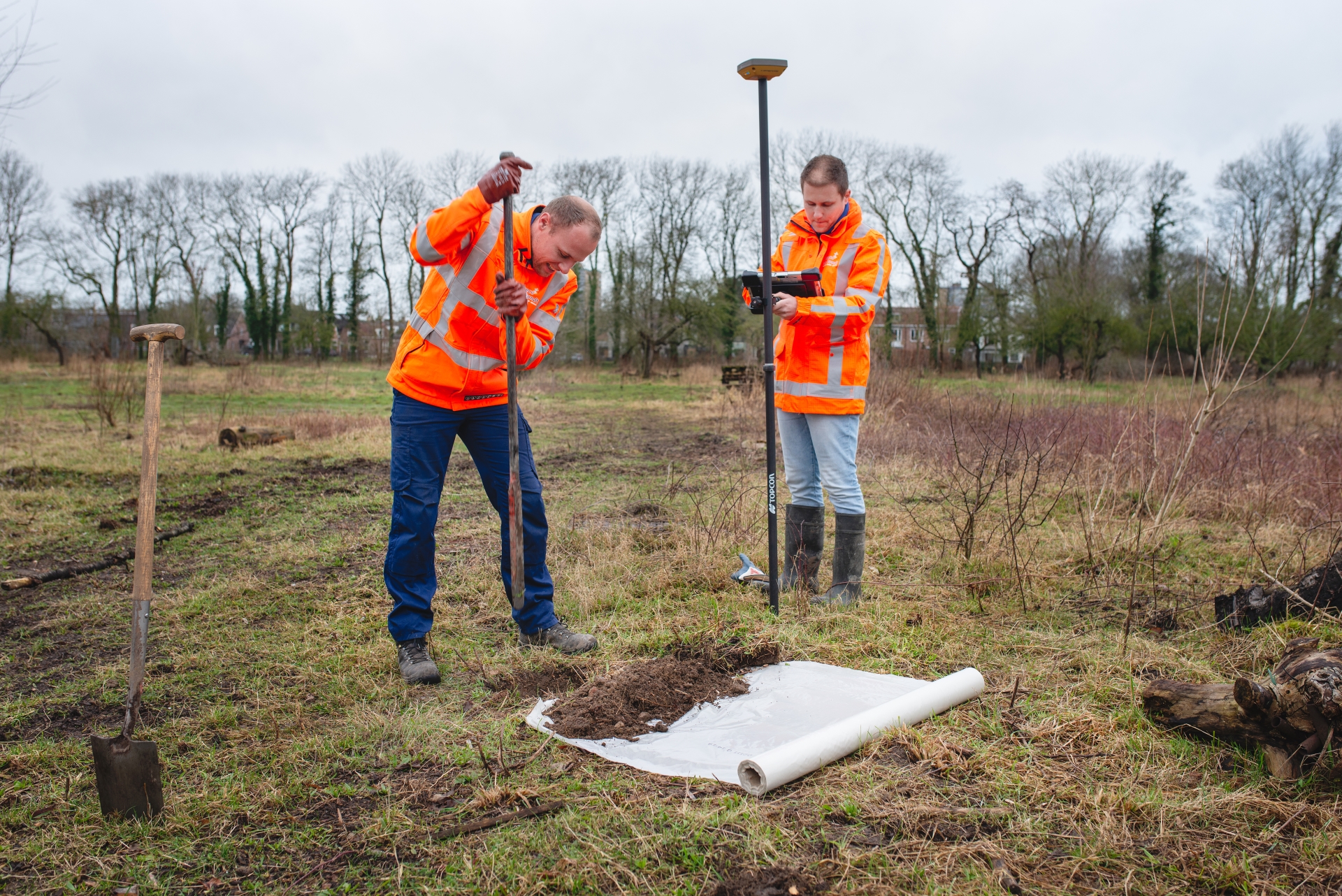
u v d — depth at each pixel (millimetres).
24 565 4410
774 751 2037
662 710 2523
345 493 6391
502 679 2752
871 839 1822
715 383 23875
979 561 4086
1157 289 33750
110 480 7000
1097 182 37469
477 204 2668
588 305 40312
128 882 1745
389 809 1973
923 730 2305
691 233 41969
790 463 3771
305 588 3875
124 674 2898
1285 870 1688
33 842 1871
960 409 9391
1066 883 1665
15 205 36156
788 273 3449
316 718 2523
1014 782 2031
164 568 4320
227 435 8961
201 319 40406
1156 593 3609
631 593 3654
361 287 46656
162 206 44469
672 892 1654
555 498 5949
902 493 5977
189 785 2115
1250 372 11375
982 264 39250
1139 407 6613
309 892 1703
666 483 6465
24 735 2475
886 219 37719
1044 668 2773
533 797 2020
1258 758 2102
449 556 4414
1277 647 2799
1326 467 5707
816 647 3006
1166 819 1876
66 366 29141
